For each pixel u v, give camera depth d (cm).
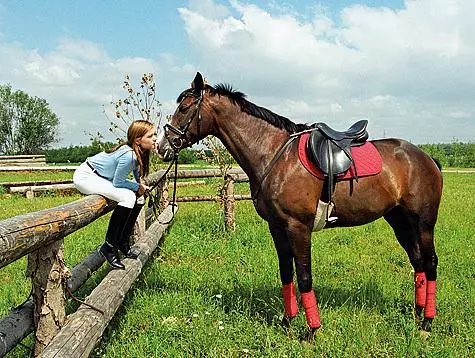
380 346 402
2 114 6881
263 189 427
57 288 307
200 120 441
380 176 429
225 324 444
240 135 437
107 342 404
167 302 488
